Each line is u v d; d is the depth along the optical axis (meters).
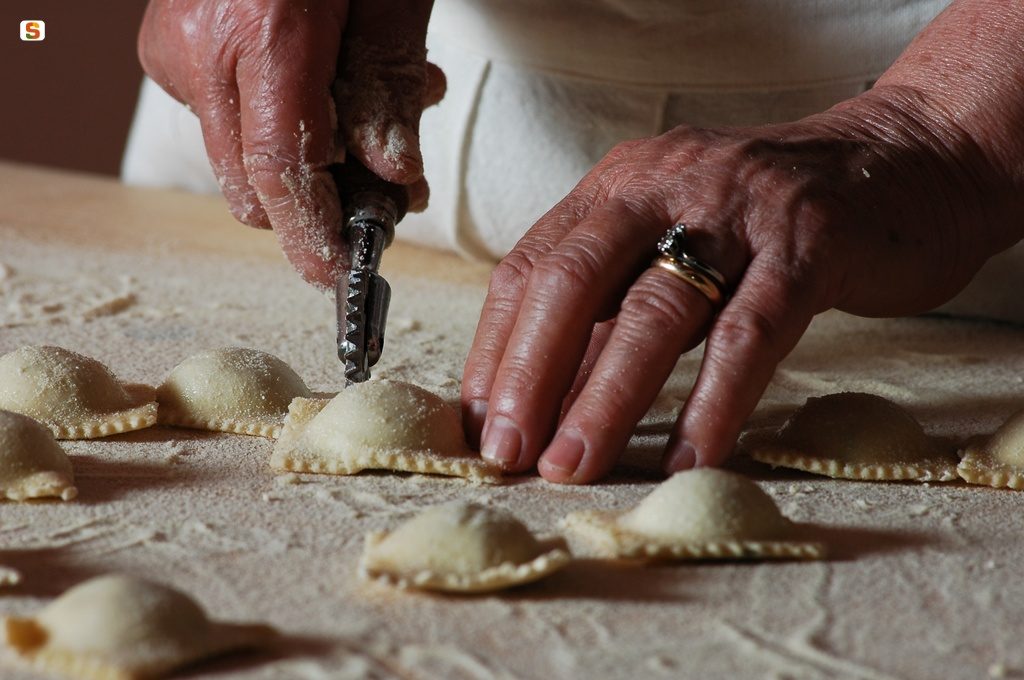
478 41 2.54
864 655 0.96
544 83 2.52
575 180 2.55
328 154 1.67
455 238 2.73
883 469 1.40
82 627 0.91
